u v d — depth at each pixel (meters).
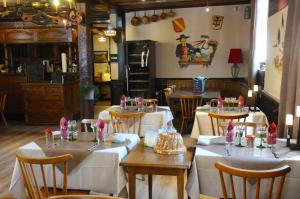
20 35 6.87
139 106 4.42
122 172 2.39
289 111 3.02
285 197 2.11
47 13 4.16
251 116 3.87
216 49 7.80
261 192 2.08
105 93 10.49
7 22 6.86
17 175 2.44
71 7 4.18
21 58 7.24
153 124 4.09
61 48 7.23
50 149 2.44
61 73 6.82
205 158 2.19
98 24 8.84
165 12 7.93
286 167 1.75
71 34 6.71
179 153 2.30
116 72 8.64
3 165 4.09
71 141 2.68
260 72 5.88
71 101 6.75
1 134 5.82
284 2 4.13
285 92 3.19
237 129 2.71
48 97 6.36
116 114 3.62
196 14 7.78
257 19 5.94
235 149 2.37
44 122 6.50
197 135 4.01
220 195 2.19
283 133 3.22
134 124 3.91
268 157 2.17
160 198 3.05
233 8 7.52
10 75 7.01
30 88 6.39
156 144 2.38
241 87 6.89
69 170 2.35
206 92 6.30
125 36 8.30
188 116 5.34
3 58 7.36
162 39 8.10
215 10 7.64
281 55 4.23
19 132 5.95
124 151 2.45
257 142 2.56
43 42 6.85
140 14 8.12
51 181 2.38
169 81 8.16
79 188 2.38
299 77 2.84
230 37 7.65
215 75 7.92
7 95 7.11
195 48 7.93
